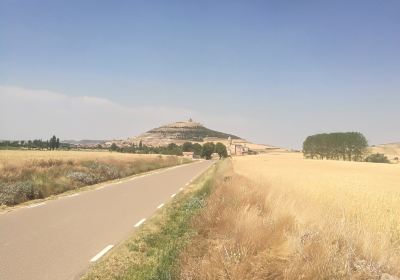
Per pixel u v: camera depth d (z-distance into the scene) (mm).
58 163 34625
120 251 9953
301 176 36719
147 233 12141
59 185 23953
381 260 7801
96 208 16984
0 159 34312
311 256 7551
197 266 7621
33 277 7820
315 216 12250
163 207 17844
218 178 33062
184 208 17391
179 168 64188
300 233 8789
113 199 20297
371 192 22203
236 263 7500
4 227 12469
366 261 7648
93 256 9438
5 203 17781
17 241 10656
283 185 23750
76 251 9844
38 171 26969
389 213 15188
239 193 16328
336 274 6953
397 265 7773
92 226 13031
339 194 20750
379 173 52656
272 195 15586
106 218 14602
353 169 63500
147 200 20328
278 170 50656
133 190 25234
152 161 67000
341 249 8297
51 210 16141
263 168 56469
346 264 7137
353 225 10391
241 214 11492
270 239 9117
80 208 16859
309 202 15914
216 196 17734
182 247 9711
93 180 30062
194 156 183750
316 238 8344
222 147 186625
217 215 12688
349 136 143875
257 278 7207
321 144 148000
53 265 8641
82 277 7945
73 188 25531
